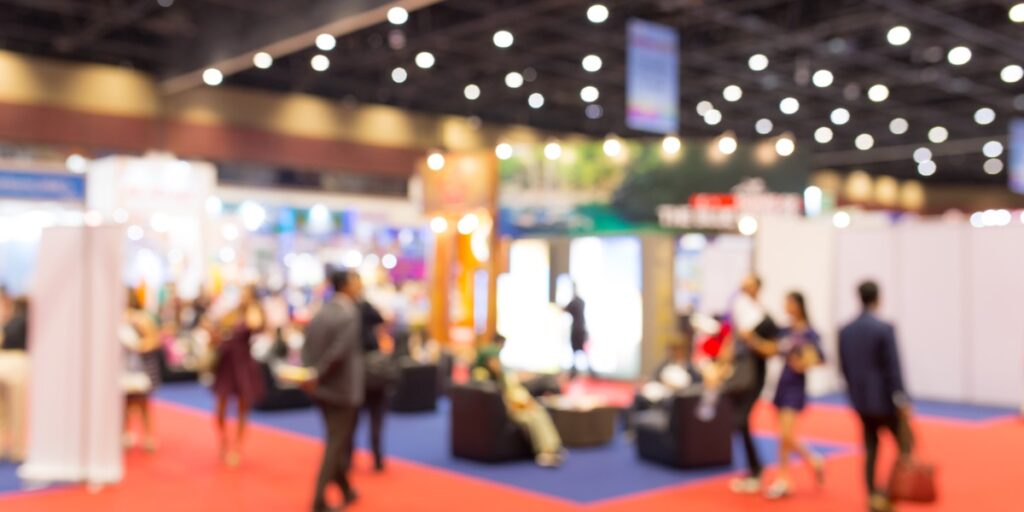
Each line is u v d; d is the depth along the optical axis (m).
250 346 7.67
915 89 20.08
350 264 17.92
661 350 13.16
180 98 18.55
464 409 7.84
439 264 15.51
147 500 6.27
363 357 7.06
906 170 32.19
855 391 5.43
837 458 7.93
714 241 13.65
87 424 6.65
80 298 6.70
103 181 13.55
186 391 12.53
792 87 19.64
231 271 15.71
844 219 14.42
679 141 13.15
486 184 14.28
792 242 12.09
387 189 22.52
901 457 5.32
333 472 5.60
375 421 7.21
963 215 32.66
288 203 17.42
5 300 8.12
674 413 7.41
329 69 19.00
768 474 7.23
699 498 6.41
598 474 7.23
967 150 27.12
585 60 17.52
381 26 16.22
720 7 14.60
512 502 6.27
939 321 12.39
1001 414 11.00
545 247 14.00
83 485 6.73
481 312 14.91
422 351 12.10
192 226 15.00
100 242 6.65
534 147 13.93
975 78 19.28
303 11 12.39
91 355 6.65
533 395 9.09
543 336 13.73
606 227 13.41
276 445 8.48
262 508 6.06
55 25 16.33
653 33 12.27
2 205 12.92
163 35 16.78
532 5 14.20
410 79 19.58
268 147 19.80
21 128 16.61
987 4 14.39
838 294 13.20
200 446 8.39
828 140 25.30
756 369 6.53
